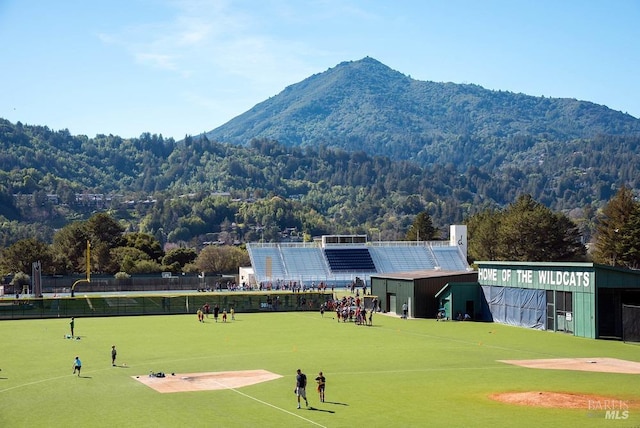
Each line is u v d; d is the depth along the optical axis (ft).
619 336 338.54
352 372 247.50
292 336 347.15
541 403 197.16
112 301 465.47
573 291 346.13
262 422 180.14
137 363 268.62
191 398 208.03
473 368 254.06
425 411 189.57
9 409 196.44
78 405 200.23
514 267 390.21
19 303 446.60
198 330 374.63
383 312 470.80
